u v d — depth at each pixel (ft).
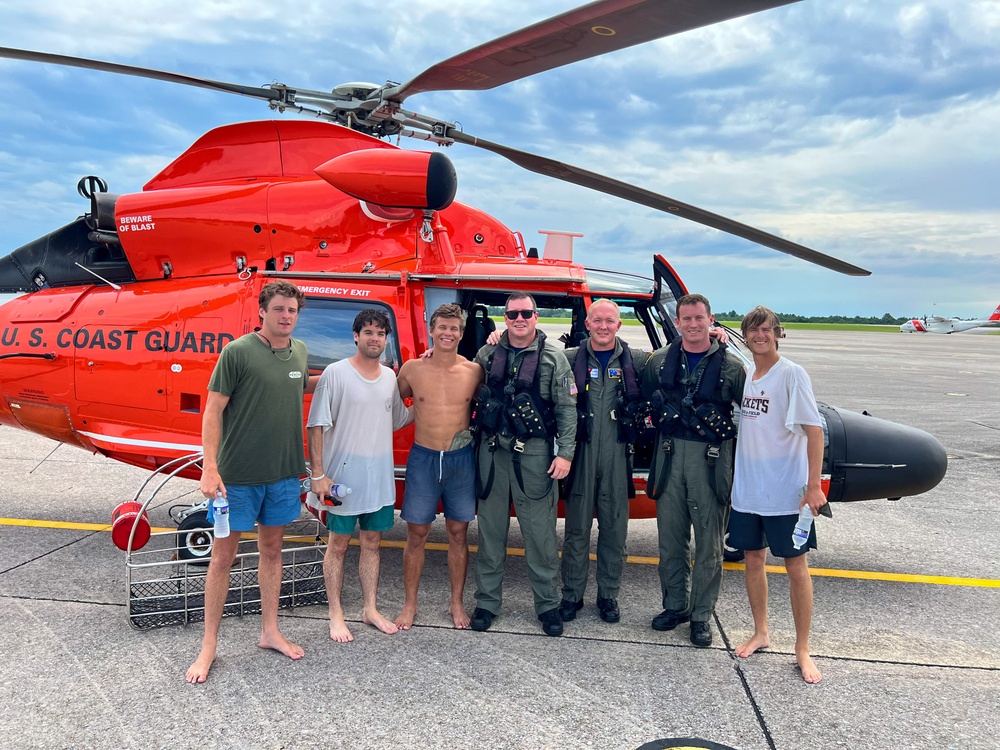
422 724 9.18
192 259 15.65
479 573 12.18
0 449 27.78
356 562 15.46
